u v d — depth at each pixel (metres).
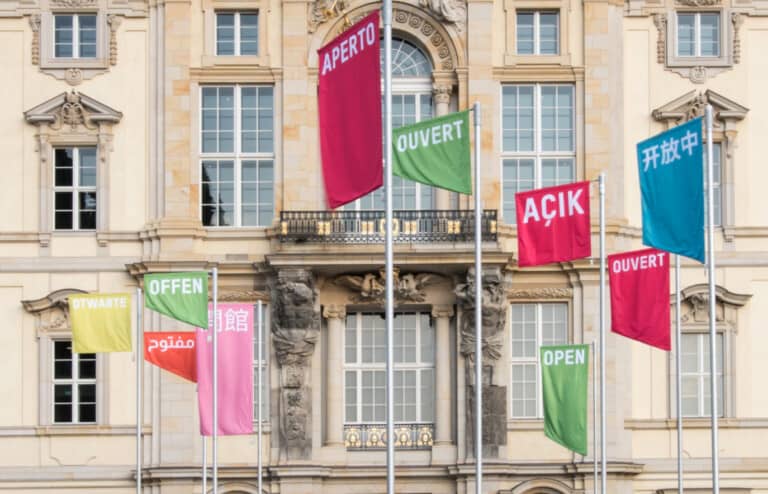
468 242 71.38
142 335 68.81
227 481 71.56
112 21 73.75
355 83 49.03
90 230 73.19
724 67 74.06
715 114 73.69
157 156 73.25
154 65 73.69
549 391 63.94
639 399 72.81
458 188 51.50
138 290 66.31
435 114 73.75
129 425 72.31
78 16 74.19
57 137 73.31
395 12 73.75
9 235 73.00
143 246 73.19
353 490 71.94
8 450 72.31
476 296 53.47
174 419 72.12
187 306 63.47
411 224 71.56
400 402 73.06
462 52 73.44
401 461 72.00
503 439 71.62
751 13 74.12
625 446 72.38
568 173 73.69
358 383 73.19
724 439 72.81
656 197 52.94
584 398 63.47
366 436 72.50
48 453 72.25
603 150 73.31
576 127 73.56
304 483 71.31
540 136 73.62
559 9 73.94
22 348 72.81
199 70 73.44
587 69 73.50
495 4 73.81
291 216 71.88
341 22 73.62
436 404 72.31
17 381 72.62
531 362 72.88
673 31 74.06
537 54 73.81
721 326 73.31
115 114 73.19
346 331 73.31
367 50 48.75
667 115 73.38
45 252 73.00
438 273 72.12
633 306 61.28
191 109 73.31
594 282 72.62
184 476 71.62
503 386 71.81
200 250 72.88
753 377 73.25
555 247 58.06
